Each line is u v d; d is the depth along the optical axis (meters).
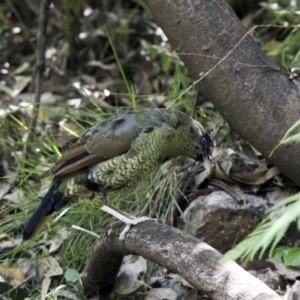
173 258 7.45
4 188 11.52
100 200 8.85
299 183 9.95
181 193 10.48
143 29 15.59
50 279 9.72
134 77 14.29
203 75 9.42
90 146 8.71
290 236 9.88
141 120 8.88
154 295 9.30
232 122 9.96
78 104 13.52
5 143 12.18
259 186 10.48
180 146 9.15
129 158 8.76
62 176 8.84
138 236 8.08
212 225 10.10
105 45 15.30
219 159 10.76
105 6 16.03
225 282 6.79
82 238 10.28
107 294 9.53
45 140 12.26
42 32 12.45
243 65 9.62
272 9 14.16
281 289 9.09
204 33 9.77
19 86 14.34
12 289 9.55
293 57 12.45
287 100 9.63
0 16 16.73
